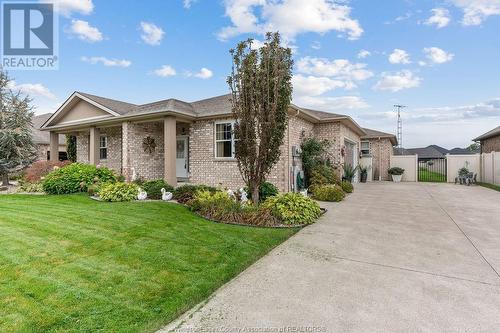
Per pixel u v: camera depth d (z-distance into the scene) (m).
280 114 7.44
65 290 3.30
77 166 11.62
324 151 14.03
